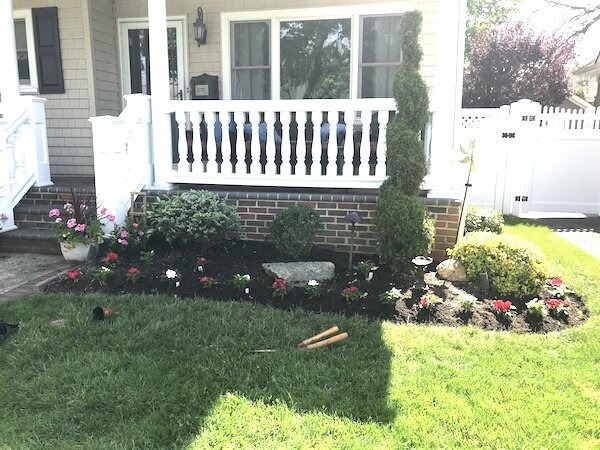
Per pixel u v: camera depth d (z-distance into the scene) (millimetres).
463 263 4723
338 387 2914
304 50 7590
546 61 17750
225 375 3004
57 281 4629
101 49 7941
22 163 6281
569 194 9070
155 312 3896
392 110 5434
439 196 5473
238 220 5266
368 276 4660
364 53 7422
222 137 5926
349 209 5562
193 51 7828
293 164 6613
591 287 4805
